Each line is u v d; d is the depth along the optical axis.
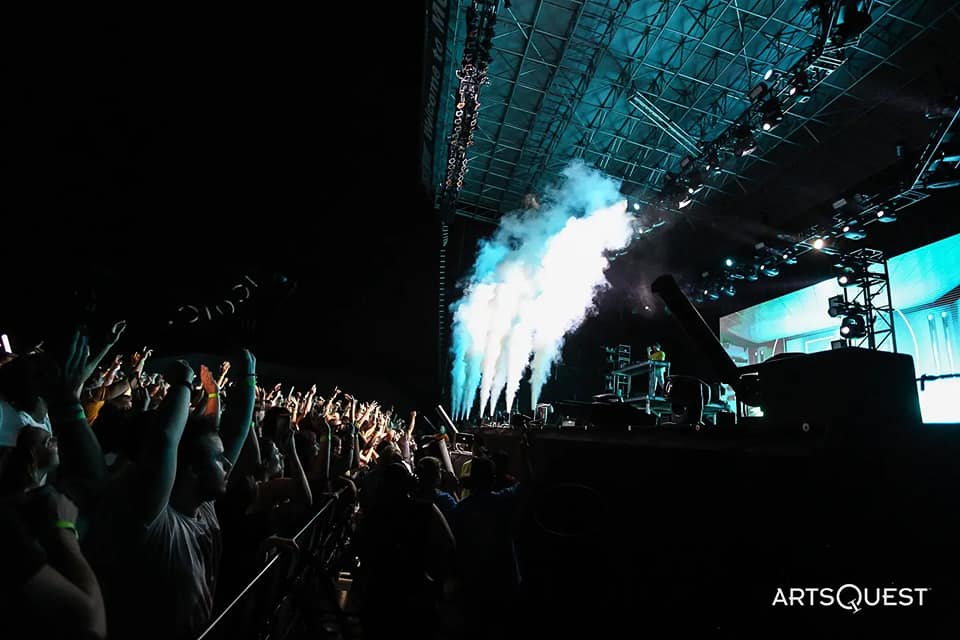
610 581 2.14
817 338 14.00
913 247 12.60
